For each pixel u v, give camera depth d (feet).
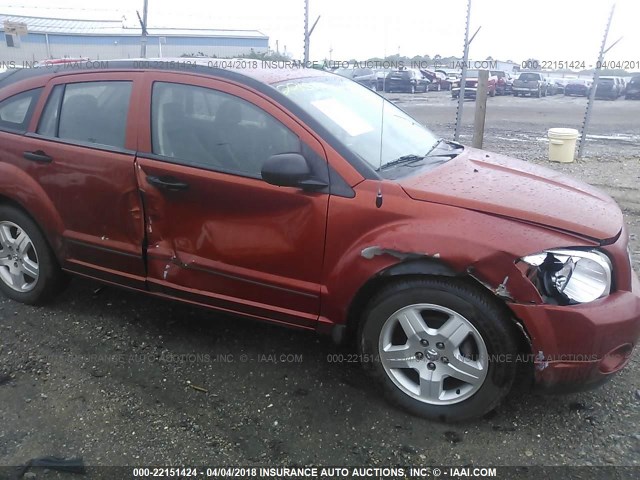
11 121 12.99
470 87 90.17
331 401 10.40
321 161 9.93
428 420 9.91
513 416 10.00
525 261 8.73
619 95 112.27
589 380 9.09
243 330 12.76
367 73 97.19
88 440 9.39
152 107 11.29
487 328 9.05
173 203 10.93
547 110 76.79
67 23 115.44
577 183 11.66
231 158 10.56
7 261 13.71
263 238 10.35
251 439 9.46
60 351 11.86
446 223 9.11
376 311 9.75
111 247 11.84
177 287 11.39
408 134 12.54
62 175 12.03
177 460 8.99
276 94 10.49
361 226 9.58
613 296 9.12
